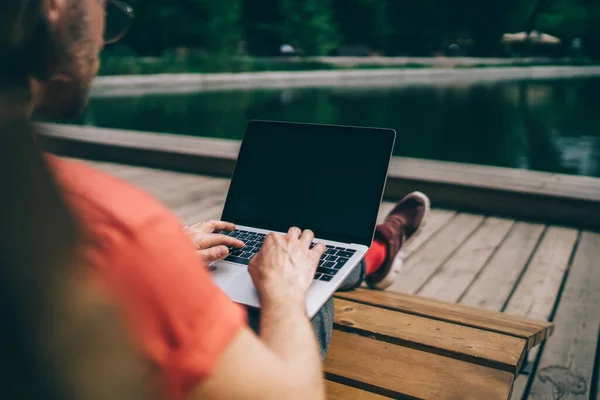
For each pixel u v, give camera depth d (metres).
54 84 0.46
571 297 2.81
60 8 0.45
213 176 5.23
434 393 1.07
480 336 1.28
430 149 14.05
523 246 3.51
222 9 36.91
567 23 54.84
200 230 1.32
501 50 55.00
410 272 3.14
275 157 1.55
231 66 35.22
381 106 21.92
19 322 0.31
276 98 23.58
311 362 0.67
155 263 0.46
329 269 1.25
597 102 24.55
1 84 0.38
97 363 0.34
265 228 1.48
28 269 0.31
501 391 1.08
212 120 16.95
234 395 0.50
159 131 14.63
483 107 22.25
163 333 0.46
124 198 0.47
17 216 0.32
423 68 40.50
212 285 0.52
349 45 49.91
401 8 50.84
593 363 2.18
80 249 0.35
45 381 0.32
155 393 0.47
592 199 3.78
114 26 0.52
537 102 24.34
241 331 0.52
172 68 31.80
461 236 3.69
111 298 0.36
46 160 0.35
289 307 0.82
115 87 24.19
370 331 1.31
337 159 1.48
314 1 42.22
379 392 1.09
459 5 52.34
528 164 12.25
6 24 0.38
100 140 5.82
